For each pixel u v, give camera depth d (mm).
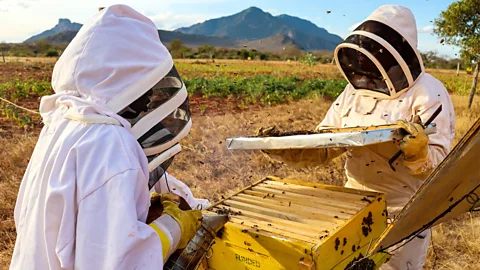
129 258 1346
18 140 8867
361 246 2141
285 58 74375
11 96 15781
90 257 1340
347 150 3031
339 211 2186
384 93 2863
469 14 11516
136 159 1462
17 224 1676
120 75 1535
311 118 11836
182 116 1711
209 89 18266
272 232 1971
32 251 1450
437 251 4387
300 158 2910
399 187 2895
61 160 1451
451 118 2838
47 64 34219
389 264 2988
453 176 1615
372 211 2227
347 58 2854
